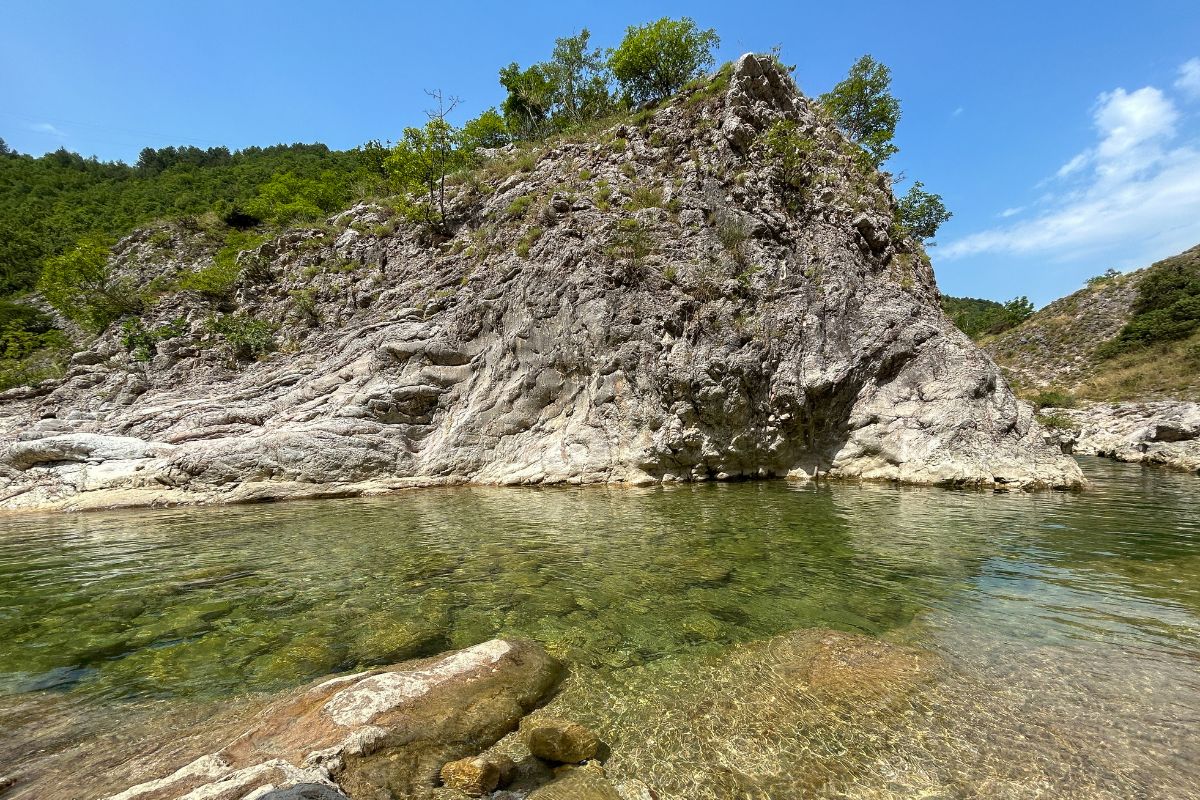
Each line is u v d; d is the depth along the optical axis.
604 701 5.44
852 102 36.38
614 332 21.25
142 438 20.41
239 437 19.55
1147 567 9.37
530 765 4.50
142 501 17.02
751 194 24.30
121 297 32.78
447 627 7.14
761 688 5.61
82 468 18.20
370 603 8.00
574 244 23.69
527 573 9.26
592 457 20.12
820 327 21.78
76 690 5.70
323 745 4.30
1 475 18.11
